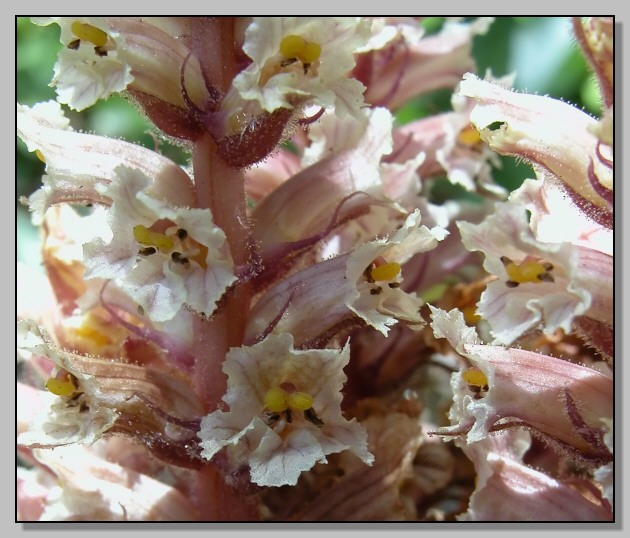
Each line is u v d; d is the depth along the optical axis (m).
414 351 0.16
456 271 0.17
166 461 0.13
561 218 0.13
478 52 0.20
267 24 0.12
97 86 0.12
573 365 0.12
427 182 0.18
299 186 0.14
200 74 0.13
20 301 0.15
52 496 0.15
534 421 0.12
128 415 0.13
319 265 0.13
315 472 0.15
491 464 0.13
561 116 0.12
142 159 0.13
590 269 0.12
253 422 0.12
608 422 0.12
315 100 0.12
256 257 0.13
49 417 0.13
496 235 0.12
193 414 0.13
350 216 0.14
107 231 0.15
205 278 0.12
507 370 0.12
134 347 0.15
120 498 0.14
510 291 0.12
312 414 0.12
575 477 0.14
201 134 0.13
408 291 0.17
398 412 0.16
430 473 0.16
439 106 0.20
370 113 0.14
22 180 0.20
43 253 0.15
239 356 0.12
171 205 0.12
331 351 0.12
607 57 0.12
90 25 0.12
